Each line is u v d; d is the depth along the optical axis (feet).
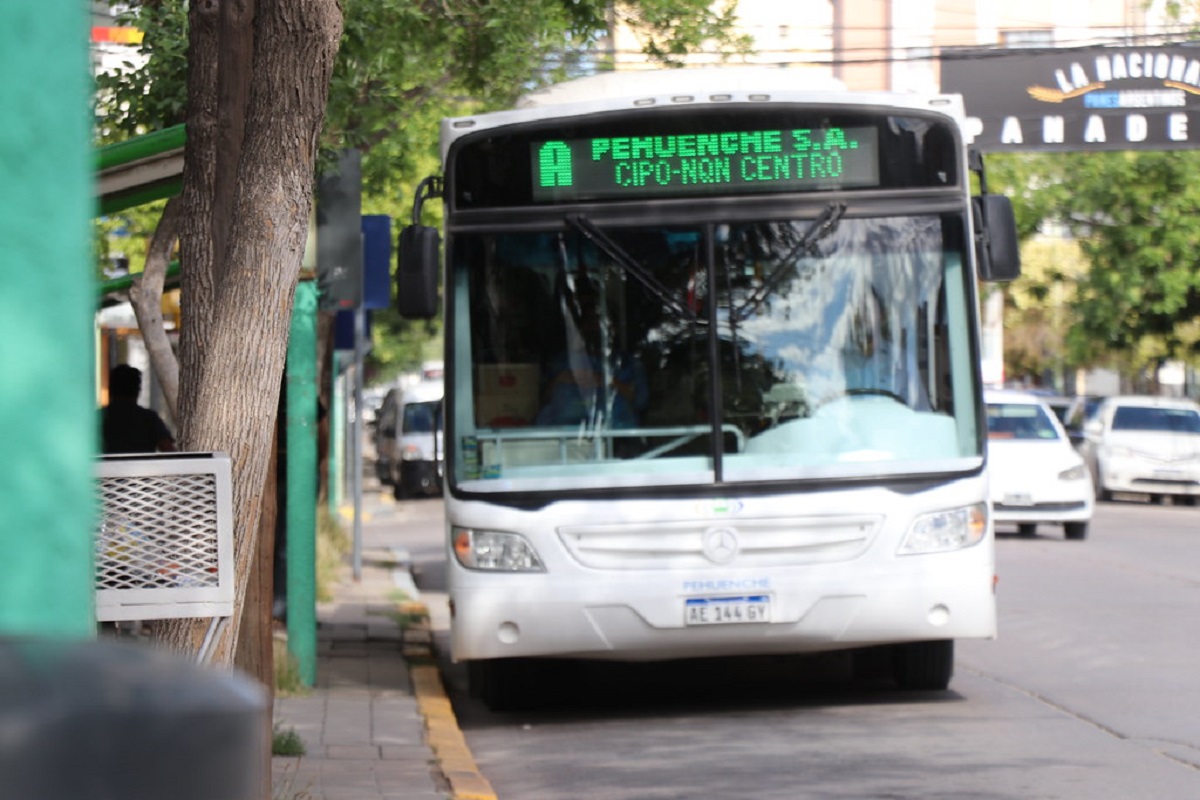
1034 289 233.14
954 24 229.45
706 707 60.75
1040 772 45.34
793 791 43.68
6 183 8.38
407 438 228.63
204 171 33.47
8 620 7.82
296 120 29.58
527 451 56.13
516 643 55.42
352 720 56.18
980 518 56.29
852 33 228.02
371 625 87.92
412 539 162.09
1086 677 63.52
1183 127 171.63
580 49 107.14
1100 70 172.04
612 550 55.42
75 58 8.77
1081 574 103.81
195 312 33.14
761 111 57.00
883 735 52.44
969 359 56.75
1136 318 221.87
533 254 56.75
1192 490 185.26
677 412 56.13
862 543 55.57
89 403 8.60
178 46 67.56
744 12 226.79
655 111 56.85
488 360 56.49
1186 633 75.46
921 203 57.06
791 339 56.49
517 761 50.42
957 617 55.77
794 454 55.93
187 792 5.83
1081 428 206.08
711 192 56.80
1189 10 194.70
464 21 92.89
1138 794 42.16
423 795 42.24
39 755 5.68
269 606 45.27
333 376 148.56
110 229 92.43
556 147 56.85
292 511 64.13
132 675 5.96
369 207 150.30
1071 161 210.79
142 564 25.29
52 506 8.13
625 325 56.49
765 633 55.26
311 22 29.43
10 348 8.23
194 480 25.39
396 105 93.50
